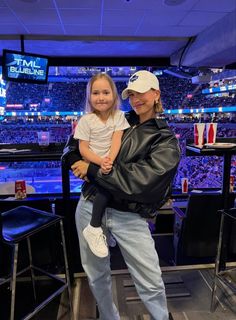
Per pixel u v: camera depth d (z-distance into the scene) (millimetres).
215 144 2035
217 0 2650
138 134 1388
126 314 1896
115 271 2340
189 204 2109
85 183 1542
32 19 3135
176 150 1335
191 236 2215
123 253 1484
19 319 1861
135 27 3434
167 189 1395
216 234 2223
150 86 1360
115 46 4105
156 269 1433
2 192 2711
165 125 1392
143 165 1291
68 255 2172
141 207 1379
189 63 4082
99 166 1355
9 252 1839
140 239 1424
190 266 2414
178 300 2035
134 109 1436
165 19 3162
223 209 1989
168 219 2898
